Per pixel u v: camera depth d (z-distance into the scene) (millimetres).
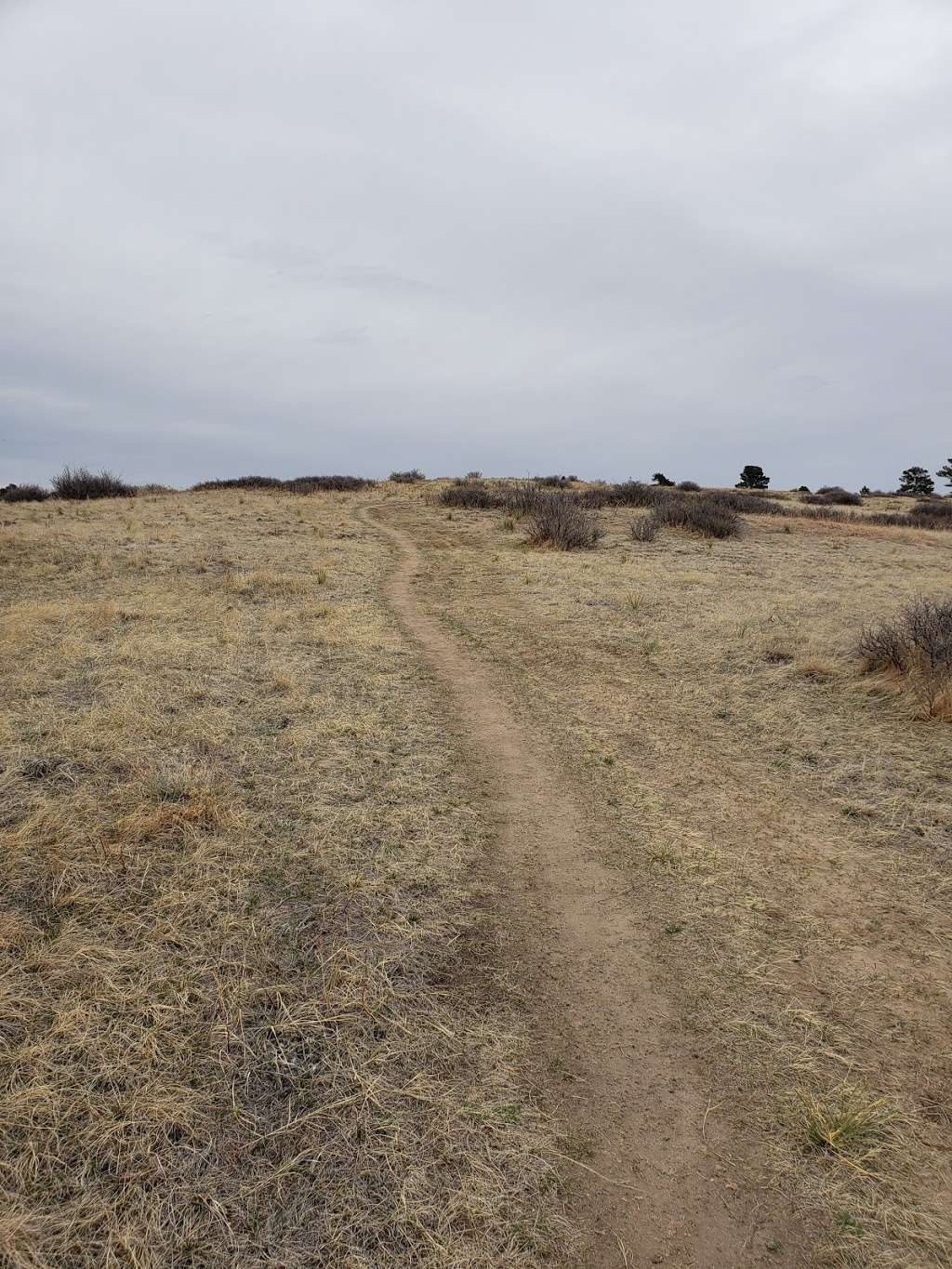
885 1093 2549
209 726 5238
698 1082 2592
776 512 23094
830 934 3410
